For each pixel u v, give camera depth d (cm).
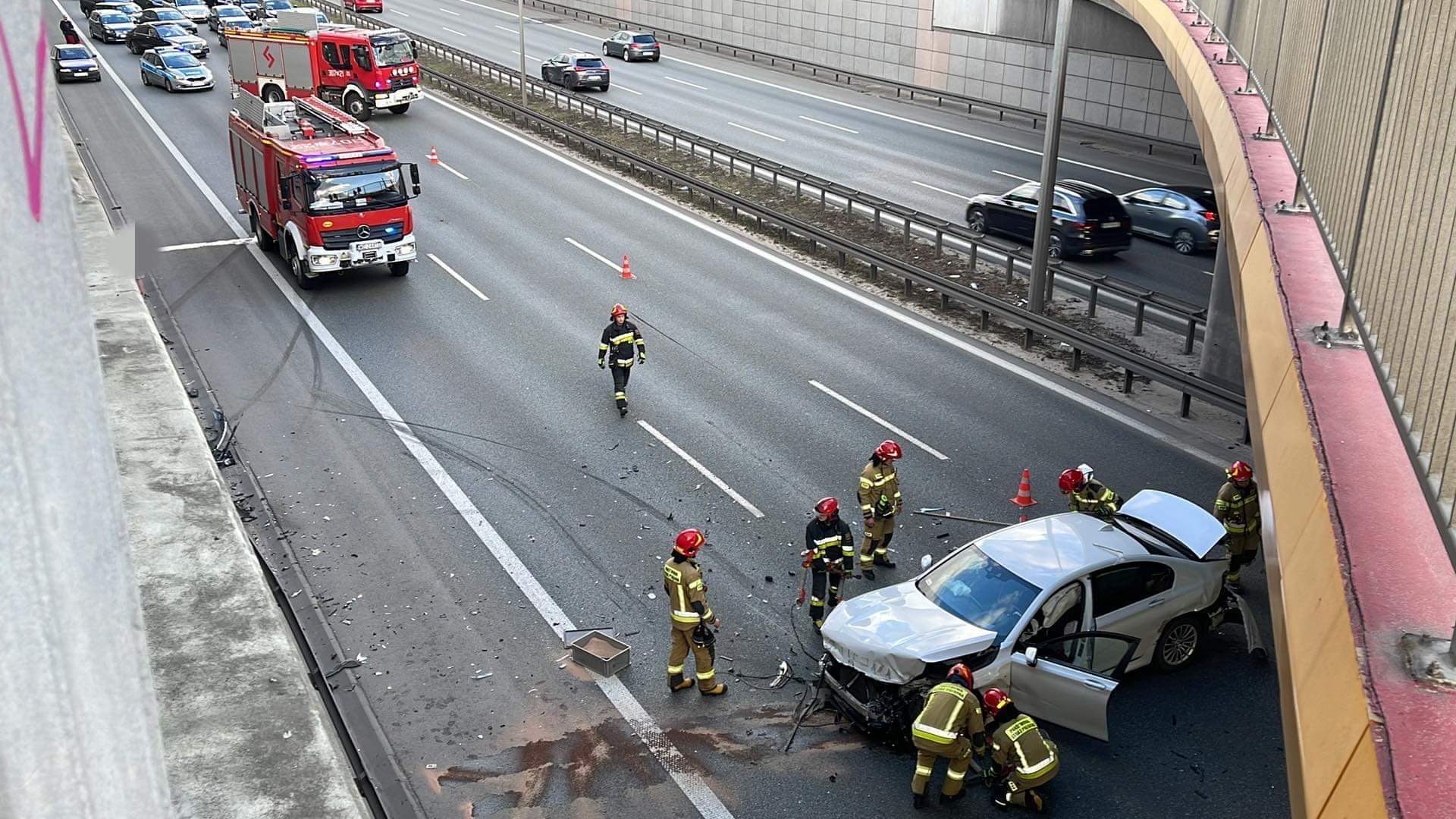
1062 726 1077
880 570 1392
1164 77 3791
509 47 5891
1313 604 433
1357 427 496
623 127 4069
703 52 5966
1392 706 329
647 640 1247
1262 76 1055
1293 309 626
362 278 2494
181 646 1030
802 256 2692
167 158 3459
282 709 948
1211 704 1129
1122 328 2208
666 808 1000
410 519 1489
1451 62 416
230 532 1229
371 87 4106
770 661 1216
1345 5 664
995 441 1728
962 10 4491
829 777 1038
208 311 2266
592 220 2983
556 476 1611
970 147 3872
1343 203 620
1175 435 1752
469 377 1962
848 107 4578
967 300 2248
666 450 1697
